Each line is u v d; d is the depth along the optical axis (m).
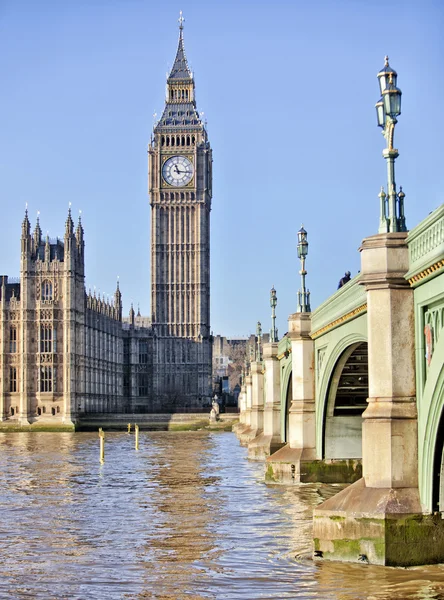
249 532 42.72
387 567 32.56
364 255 34.00
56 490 62.94
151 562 36.00
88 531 44.00
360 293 40.84
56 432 194.88
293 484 61.00
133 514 49.84
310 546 38.34
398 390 33.59
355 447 59.97
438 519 32.56
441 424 31.19
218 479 69.56
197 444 132.62
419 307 32.97
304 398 61.16
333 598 29.19
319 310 55.34
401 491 33.03
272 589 30.80
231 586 31.50
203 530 43.66
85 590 31.56
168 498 57.19
